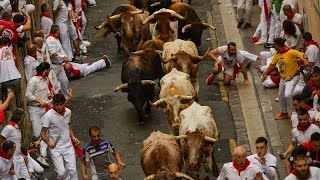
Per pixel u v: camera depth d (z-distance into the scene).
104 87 42.44
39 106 36.03
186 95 34.56
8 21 35.91
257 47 45.06
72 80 43.44
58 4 44.59
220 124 38.16
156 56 39.66
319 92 31.23
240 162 27.28
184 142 30.81
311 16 38.69
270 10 44.50
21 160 31.55
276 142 35.56
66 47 45.25
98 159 30.62
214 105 39.97
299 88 35.78
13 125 31.34
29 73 37.75
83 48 46.53
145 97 37.97
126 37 43.97
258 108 39.25
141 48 41.31
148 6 48.44
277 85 40.03
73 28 45.59
